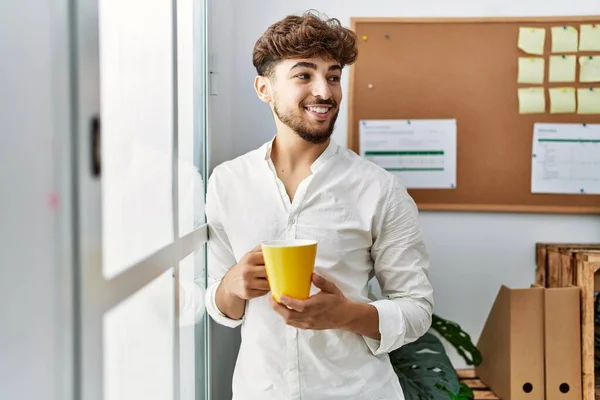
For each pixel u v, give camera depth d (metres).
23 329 0.50
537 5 1.71
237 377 1.10
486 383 1.65
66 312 0.51
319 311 0.90
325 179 1.07
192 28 1.17
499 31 1.70
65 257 0.51
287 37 1.00
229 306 1.07
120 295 0.65
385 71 1.72
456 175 1.72
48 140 0.50
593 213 1.71
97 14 0.58
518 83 1.71
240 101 1.72
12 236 0.50
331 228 1.04
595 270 1.47
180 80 1.04
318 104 1.01
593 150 1.70
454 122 1.72
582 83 1.70
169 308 0.92
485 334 1.65
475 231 1.74
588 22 1.69
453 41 1.71
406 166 1.73
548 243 1.72
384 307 1.02
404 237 1.08
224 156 1.57
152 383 0.83
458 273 1.74
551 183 1.71
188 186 1.10
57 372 0.51
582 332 1.49
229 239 1.10
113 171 0.66
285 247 0.81
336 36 1.03
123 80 0.71
